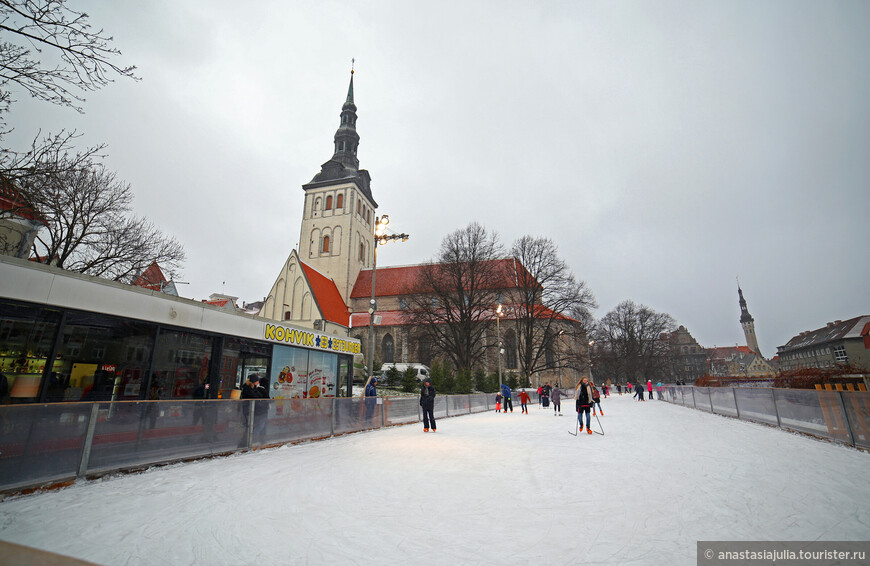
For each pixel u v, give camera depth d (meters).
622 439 12.03
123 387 10.08
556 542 4.49
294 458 9.44
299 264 51.97
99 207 23.34
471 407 24.20
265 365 14.94
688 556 4.10
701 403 22.58
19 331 8.39
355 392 30.17
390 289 60.12
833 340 82.94
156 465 8.30
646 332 69.06
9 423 6.28
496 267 48.75
